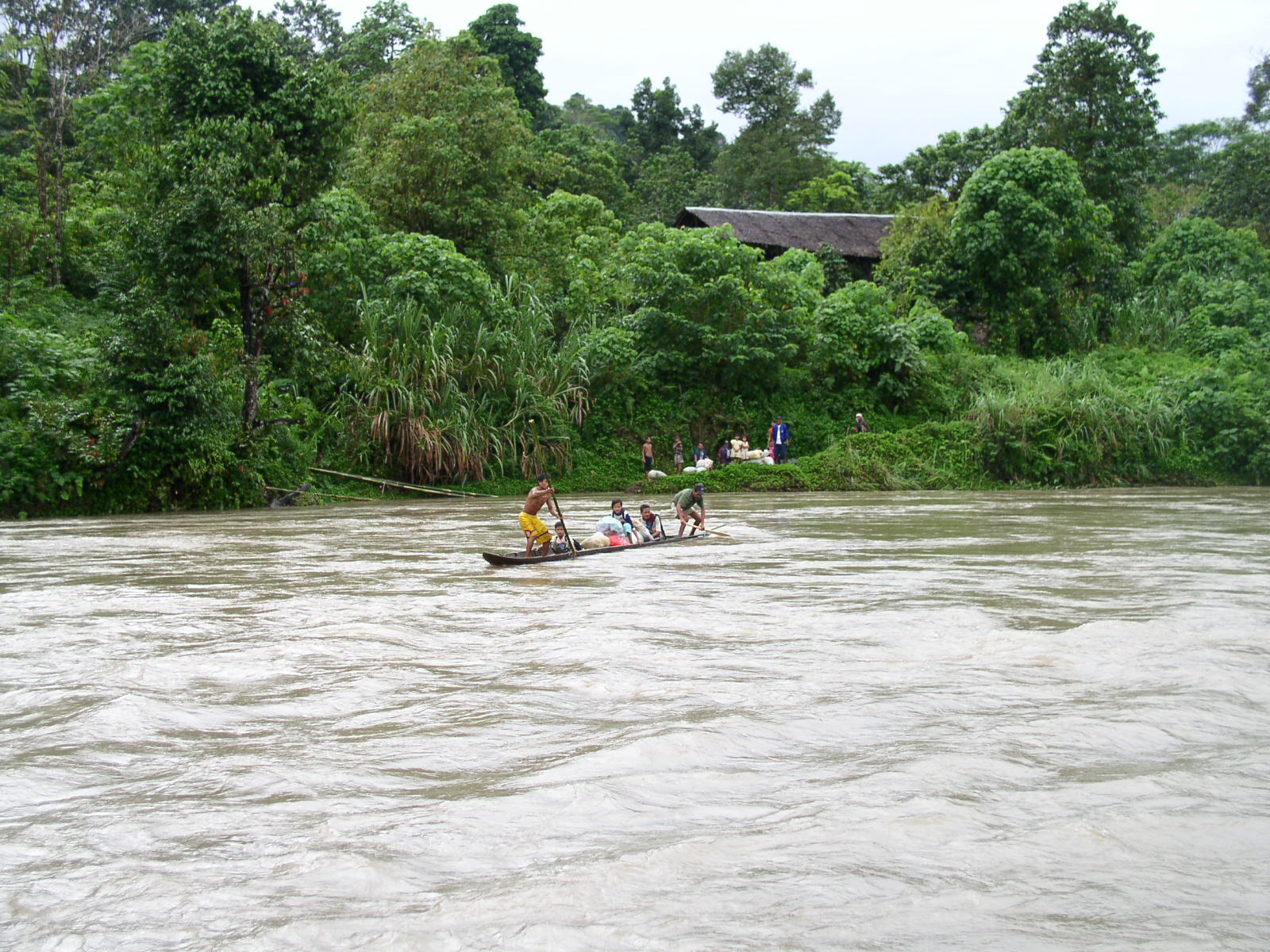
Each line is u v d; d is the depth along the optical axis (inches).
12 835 173.0
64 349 1091.3
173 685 275.6
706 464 1349.7
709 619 370.9
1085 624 347.6
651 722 234.7
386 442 1197.1
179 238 986.1
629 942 131.4
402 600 422.3
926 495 1221.1
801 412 1485.0
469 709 249.8
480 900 144.6
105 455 948.0
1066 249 1721.2
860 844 162.2
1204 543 642.8
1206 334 1729.8
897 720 234.4
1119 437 1448.1
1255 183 2322.8
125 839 170.1
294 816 179.5
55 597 432.1
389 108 1632.6
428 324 1269.7
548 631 350.0
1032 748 212.2
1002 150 2031.3
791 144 2871.6
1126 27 1946.4
